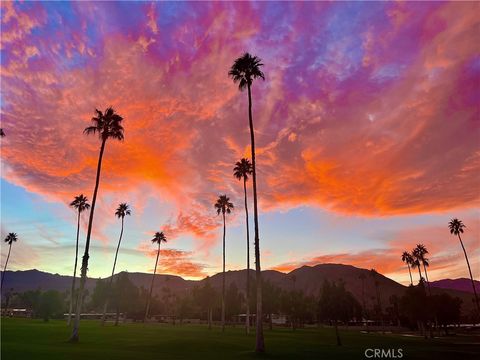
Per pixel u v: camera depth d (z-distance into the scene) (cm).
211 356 2634
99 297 13575
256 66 3812
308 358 2708
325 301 4206
